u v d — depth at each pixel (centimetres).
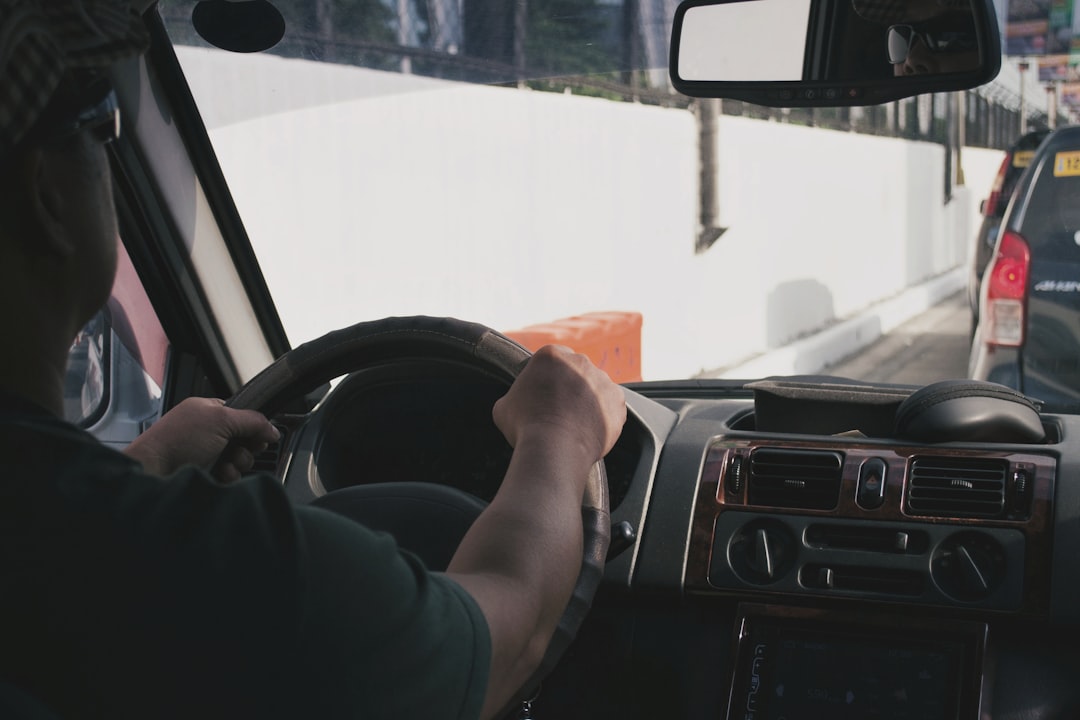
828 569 162
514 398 93
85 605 61
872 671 156
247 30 247
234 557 63
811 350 939
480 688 69
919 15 201
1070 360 451
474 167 698
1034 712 151
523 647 74
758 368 949
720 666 166
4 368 66
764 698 160
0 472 63
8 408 65
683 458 175
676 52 230
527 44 729
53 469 64
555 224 776
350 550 66
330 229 586
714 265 973
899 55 206
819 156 1198
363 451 178
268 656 62
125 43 68
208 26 247
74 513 63
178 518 64
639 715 169
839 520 163
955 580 156
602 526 115
